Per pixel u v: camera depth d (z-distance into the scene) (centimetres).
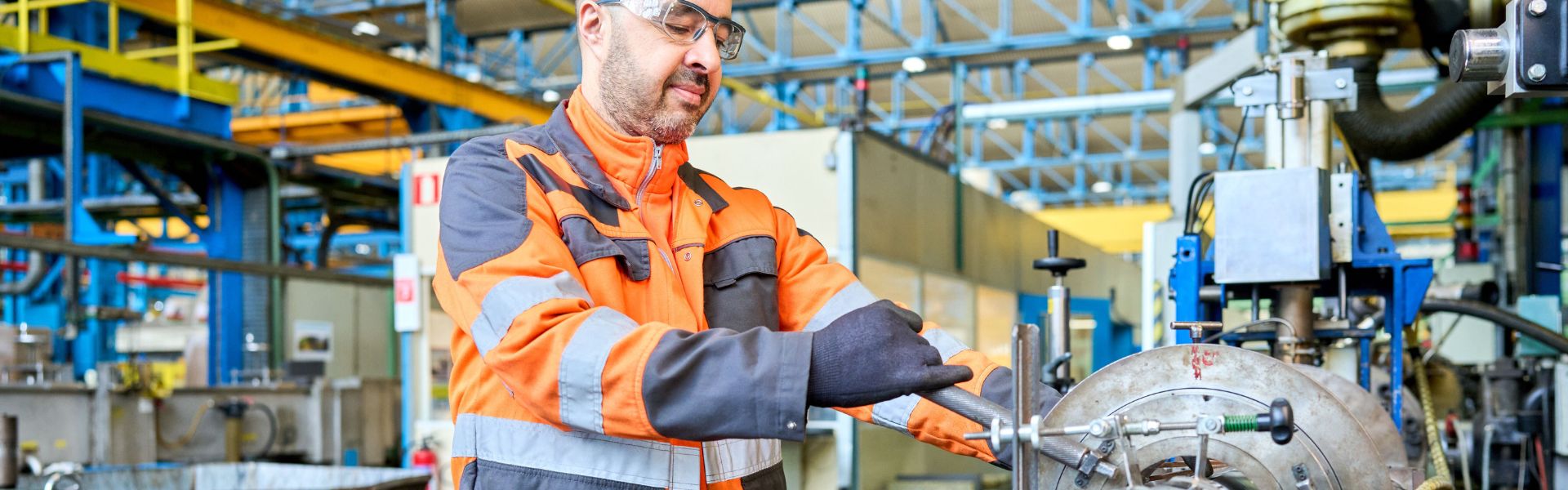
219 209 931
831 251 550
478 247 124
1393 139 396
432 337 611
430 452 588
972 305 743
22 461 627
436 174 607
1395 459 163
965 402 107
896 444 621
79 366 1030
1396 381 282
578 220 131
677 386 107
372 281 887
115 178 1275
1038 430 105
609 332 113
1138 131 1650
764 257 146
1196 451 116
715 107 1518
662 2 135
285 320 1003
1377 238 285
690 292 138
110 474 399
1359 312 426
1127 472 110
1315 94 290
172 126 815
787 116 1455
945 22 1454
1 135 775
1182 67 1260
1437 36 369
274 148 932
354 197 1162
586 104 140
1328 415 115
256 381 868
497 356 118
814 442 550
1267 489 116
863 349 103
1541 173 721
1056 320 273
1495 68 184
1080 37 1217
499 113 1069
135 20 806
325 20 1226
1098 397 116
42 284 1119
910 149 644
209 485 411
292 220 1480
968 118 952
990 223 794
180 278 1540
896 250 611
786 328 151
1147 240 529
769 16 1429
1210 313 303
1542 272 720
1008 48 1238
